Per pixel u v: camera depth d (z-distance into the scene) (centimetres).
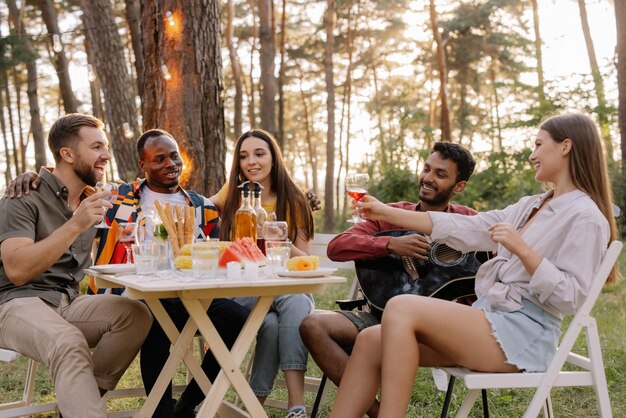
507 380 232
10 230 279
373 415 259
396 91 3197
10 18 2036
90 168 301
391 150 1414
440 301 242
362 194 300
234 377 257
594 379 234
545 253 245
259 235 304
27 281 279
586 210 240
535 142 262
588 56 1703
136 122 1045
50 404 288
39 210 289
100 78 1029
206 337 253
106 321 274
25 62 1752
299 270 258
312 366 445
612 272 251
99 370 275
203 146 618
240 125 2066
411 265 320
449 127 1892
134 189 360
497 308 251
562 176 254
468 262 318
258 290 251
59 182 296
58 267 297
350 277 870
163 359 305
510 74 2878
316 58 2906
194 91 612
